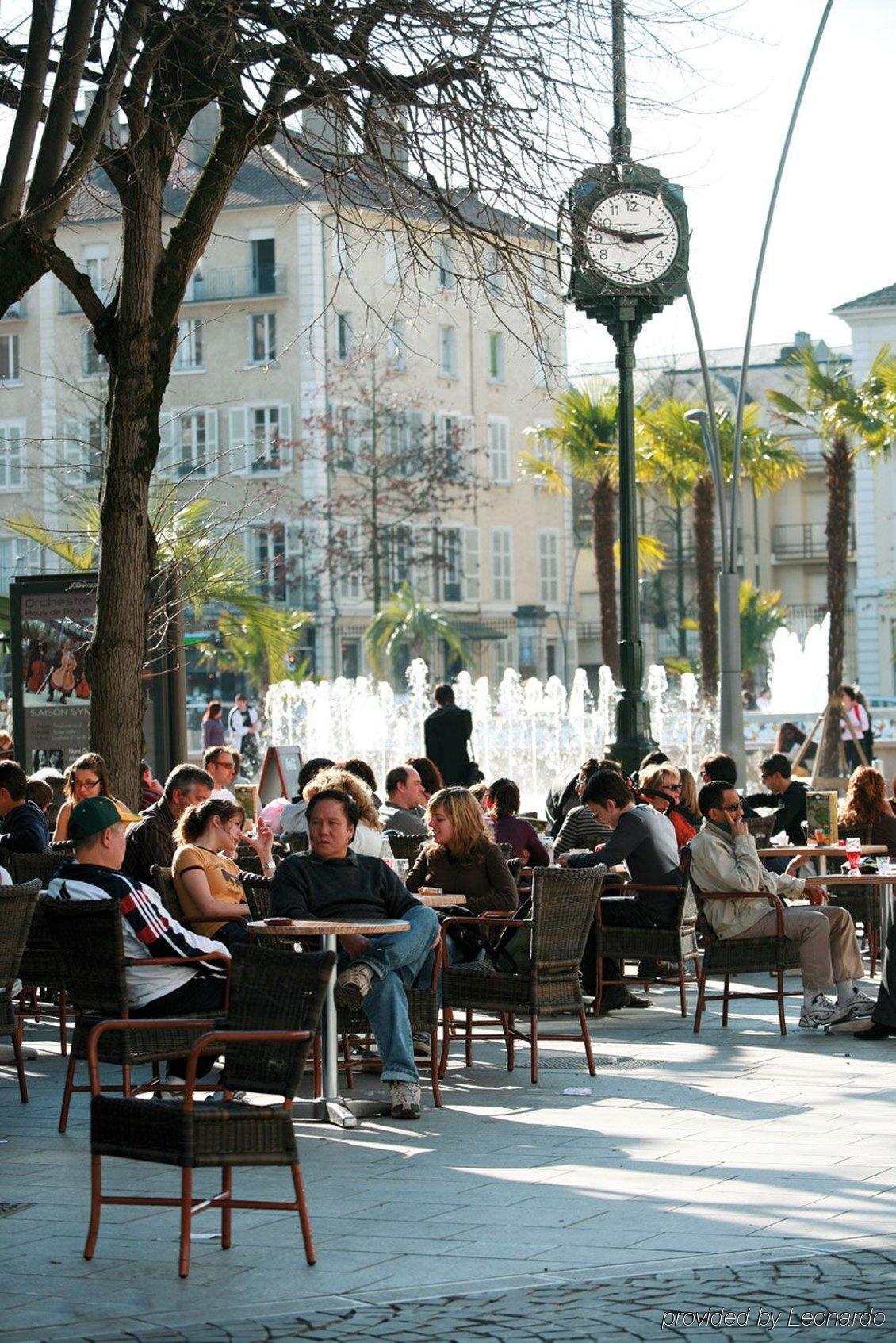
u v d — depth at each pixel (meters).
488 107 13.09
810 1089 11.11
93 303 14.31
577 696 38.53
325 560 65.56
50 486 65.88
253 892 11.67
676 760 39.78
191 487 67.31
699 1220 7.78
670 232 18.05
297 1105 10.59
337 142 13.31
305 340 65.88
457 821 12.69
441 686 26.17
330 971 7.41
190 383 67.81
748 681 64.94
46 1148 9.78
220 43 13.34
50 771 17.75
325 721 41.06
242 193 66.94
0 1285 7.08
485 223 14.09
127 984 9.67
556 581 80.06
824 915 13.48
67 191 12.31
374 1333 6.24
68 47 12.16
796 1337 6.01
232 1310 6.63
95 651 14.41
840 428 46.50
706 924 13.56
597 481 51.25
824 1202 8.04
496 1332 6.18
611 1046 13.08
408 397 67.69
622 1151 9.39
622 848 14.14
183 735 18.61
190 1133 7.17
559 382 14.76
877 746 35.91
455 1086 11.66
